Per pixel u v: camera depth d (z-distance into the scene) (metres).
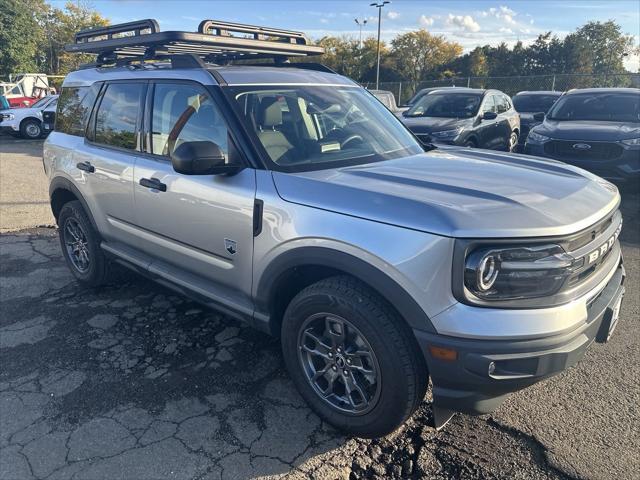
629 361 3.32
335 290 2.41
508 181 2.61
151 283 4.56
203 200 2.95
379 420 2.43
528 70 65.19
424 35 73.31
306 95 3.29
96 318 3.90
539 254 2.08
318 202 2.45
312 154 2.93
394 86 29.00
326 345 2.60
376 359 2.33
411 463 2.47
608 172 7.39
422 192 2.38
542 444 2.57
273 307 2.81
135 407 2.87
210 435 2.65
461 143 9.05
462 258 2.05
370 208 2.30
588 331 2.25
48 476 2.38
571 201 2.40
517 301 2.09
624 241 5.87
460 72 72.06
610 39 62.09
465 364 2.09
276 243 2.60
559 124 8.26
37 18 57.25
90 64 4.47
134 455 2.51
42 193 8.58
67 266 4.99
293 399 2.94
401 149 3.34
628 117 8.29
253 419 2.77
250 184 2.74
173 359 3.34
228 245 2.89
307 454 2.52
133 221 3.60
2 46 41.19
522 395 2.97
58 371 3.21
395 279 2.18
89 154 3.94
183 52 3.77
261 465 2.45
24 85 26.19
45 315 3.96
